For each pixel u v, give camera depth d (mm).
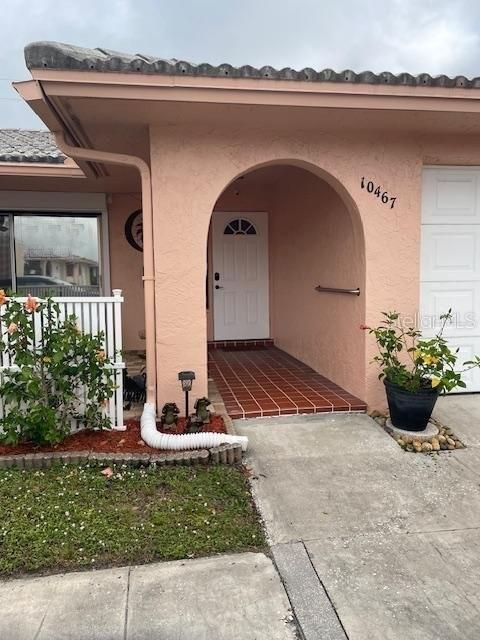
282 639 2096
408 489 3395
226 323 8555
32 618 2211
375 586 2424
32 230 7633
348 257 5227
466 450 4023
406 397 4180
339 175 4621
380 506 3178
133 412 4695
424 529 2924
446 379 4031
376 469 3682
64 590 2387
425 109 3994
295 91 3777
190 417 4246
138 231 7969
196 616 2223
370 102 3918
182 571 2525
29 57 3428
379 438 4238
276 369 6625
